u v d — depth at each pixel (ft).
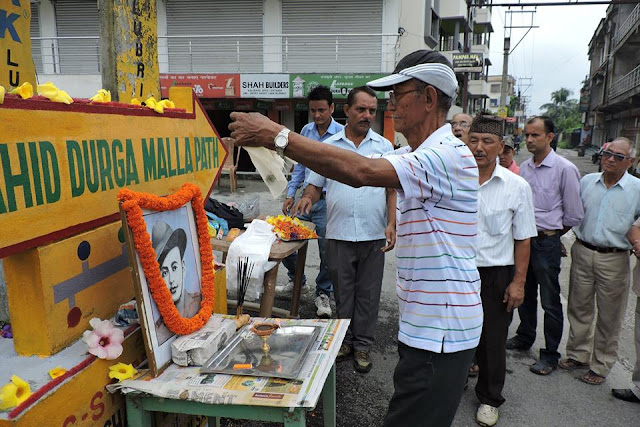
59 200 4.70
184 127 7.16
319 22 46.42
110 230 5.65
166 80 43.45
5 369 4.63
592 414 9.72
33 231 4.39
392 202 10.61
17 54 5.83
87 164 5.10
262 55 47.21
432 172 5.11
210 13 46.85
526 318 12.28
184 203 6.02
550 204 11.03
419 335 5.51
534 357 12.19
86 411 4.80
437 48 66.18
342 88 43.01
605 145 10.37
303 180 14.92
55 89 4.70
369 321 11.21
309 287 16.42
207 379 5.14
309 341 5.98
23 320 4.84
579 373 11.37
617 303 10.52
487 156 8.84
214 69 47.67
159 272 5.24
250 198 13.39
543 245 11.10
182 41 47.14
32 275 4.69
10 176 4.07
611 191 10.32
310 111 13.79
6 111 3.99
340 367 11.30
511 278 9.14
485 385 9.36
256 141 5.12
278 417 4.83
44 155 4.47
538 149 11.15
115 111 5.54
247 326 6.49
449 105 5.65
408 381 5.66
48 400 4.28
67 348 5.06
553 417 9.59
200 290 6.35
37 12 47.24
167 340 5.49
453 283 5.44
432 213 5.36
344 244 11.05
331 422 7.29
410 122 5.65
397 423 5.88
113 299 5.79
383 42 45.98
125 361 5.44
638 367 9.98
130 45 7.48
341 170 4.99
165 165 6.64
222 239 10.59
